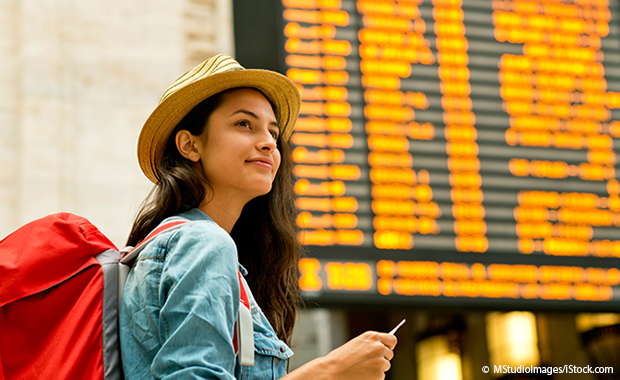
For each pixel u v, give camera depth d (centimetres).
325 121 403
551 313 408
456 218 405
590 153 441
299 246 197
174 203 157
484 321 603
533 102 442
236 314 135
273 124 169
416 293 384
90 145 369
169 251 137
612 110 454
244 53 400
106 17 391
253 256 188
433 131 419
